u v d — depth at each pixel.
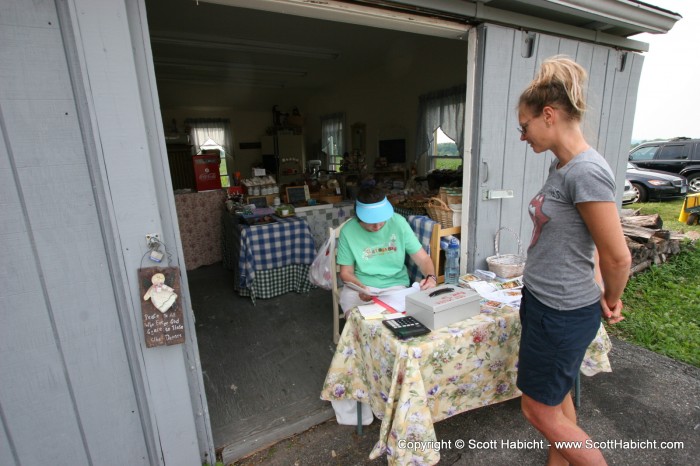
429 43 4.77
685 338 2.58
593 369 1.83
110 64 1.15
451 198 2.48
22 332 1.18
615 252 1.07
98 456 1.37
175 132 8.41
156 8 3.54
